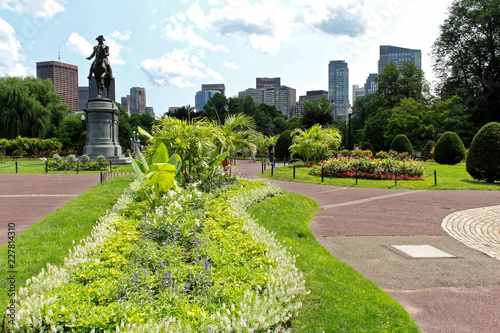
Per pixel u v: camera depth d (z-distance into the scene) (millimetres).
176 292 3707
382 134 48594
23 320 3035
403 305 4441
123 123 59344
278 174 19891
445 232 7922
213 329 3043
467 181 16516
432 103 48250
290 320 3828
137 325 3080
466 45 42281
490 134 15859
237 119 14125
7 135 40781
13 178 17375
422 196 12734
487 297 4664
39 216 8633
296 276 4371
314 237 7371
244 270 4332
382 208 10586
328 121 65188
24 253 5344
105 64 28000
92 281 3990
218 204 8641
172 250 4910
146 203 8242
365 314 4020
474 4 40969
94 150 26578
